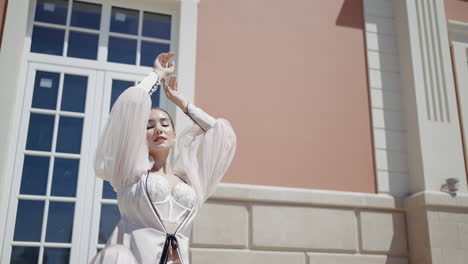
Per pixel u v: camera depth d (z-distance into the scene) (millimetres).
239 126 5145
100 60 5102
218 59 5281
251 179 5020
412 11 5859
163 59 3070
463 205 5125
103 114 4949
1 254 4320
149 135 2812
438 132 5484
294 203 5004
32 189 4566
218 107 5133
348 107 5559
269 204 4941
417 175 5375
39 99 4840
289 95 5398
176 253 2471
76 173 4727
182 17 5230
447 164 5391
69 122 4852
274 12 5641
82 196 4652
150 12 5410
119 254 2314
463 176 5383
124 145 2666
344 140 5426
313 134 5352
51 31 5098
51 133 4773
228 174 4969
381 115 5621
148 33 5363
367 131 5539
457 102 5812
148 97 2738
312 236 4969
